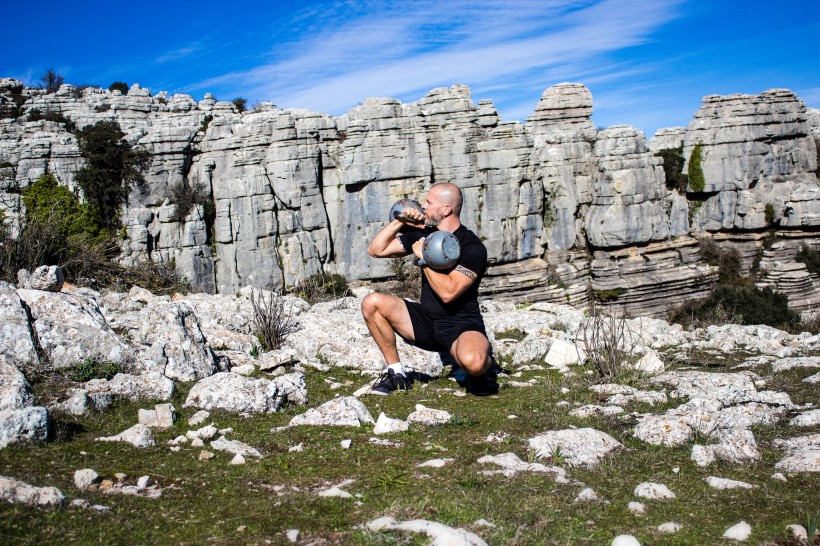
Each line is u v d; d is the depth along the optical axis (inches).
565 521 158.1
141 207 1971.0
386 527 148.3
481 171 2087.8
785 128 2396.7
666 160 2404.0
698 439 225.1
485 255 279.9
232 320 428.8
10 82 2144.4
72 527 144.9
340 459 200.4
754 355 413.4
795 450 219.5
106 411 243.8
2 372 221.1
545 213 2208.4
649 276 2160.4
